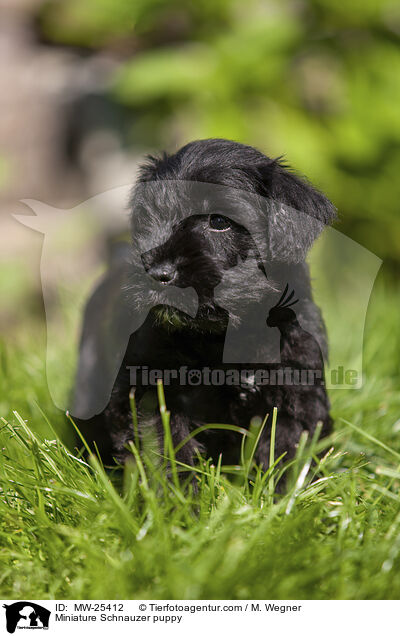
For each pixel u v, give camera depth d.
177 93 6.46
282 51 6.50
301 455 2.92
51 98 8.19
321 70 6.86
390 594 2.30
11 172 7.73
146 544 2.33
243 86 6.50
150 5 6.77
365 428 3.53
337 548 2.42
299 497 2.69
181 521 2.63
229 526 2.41
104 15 7.03
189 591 2.25
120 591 2.29
